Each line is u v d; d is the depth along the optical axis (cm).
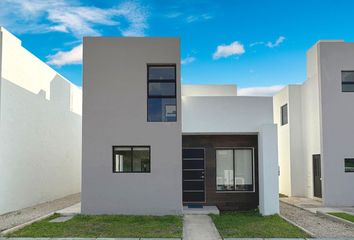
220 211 1205
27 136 1286
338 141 1332
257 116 1199
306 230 847
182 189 1198
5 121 1129
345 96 1350
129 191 1094
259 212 1155
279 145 1794
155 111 1134
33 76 1340
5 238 759
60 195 1620
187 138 1248
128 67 1133
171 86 1147
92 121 1112
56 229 848
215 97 1203
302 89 1623
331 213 1091
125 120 1116
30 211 1172
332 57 1362
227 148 1248
